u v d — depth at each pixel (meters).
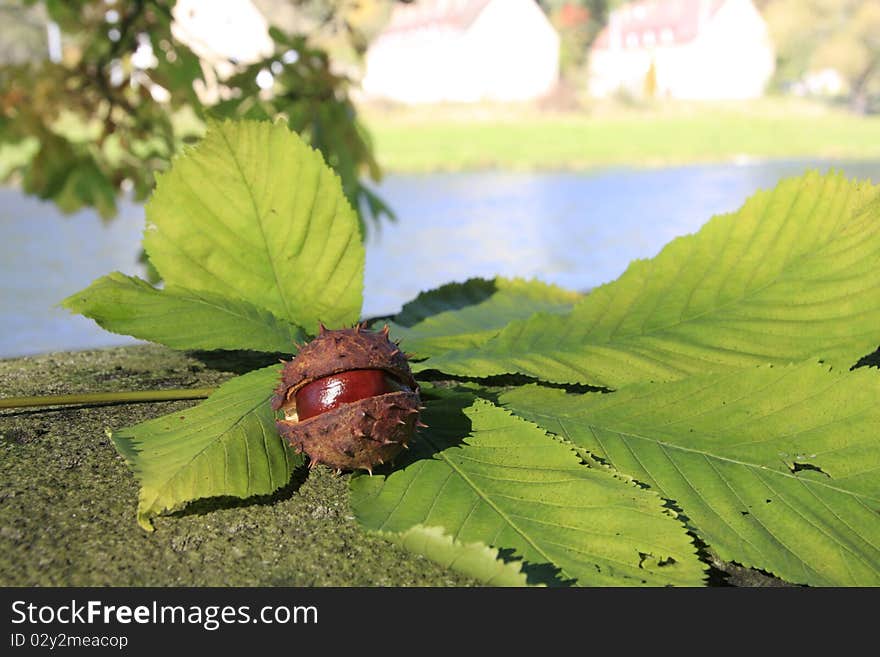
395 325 0.46
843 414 0.34
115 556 0.31
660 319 0.39
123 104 0.82
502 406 0.37
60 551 0.31
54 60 0.82
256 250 0.40
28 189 0.84
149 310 0.39
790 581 0.30
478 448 0.33
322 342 0.32
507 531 0.30
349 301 0.41
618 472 0.32
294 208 0.40
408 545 0.29
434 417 0.35
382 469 0.32
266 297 0.41
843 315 0.38
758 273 0.39
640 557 0.29
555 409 0.37
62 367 0.49
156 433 0.33
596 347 0.39
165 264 0.40
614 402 0.36
